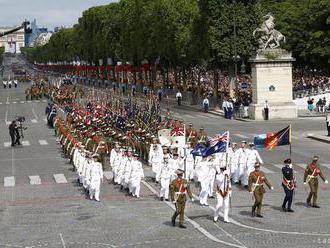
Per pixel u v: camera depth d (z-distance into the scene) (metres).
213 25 94.00
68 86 154.00
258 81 80.62
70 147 52.19
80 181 42.16
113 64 166.75
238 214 31.78
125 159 39.84
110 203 35.91
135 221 30.78
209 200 35.88
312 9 111.06
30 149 61.88
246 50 94.19
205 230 28.45
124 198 37.41
